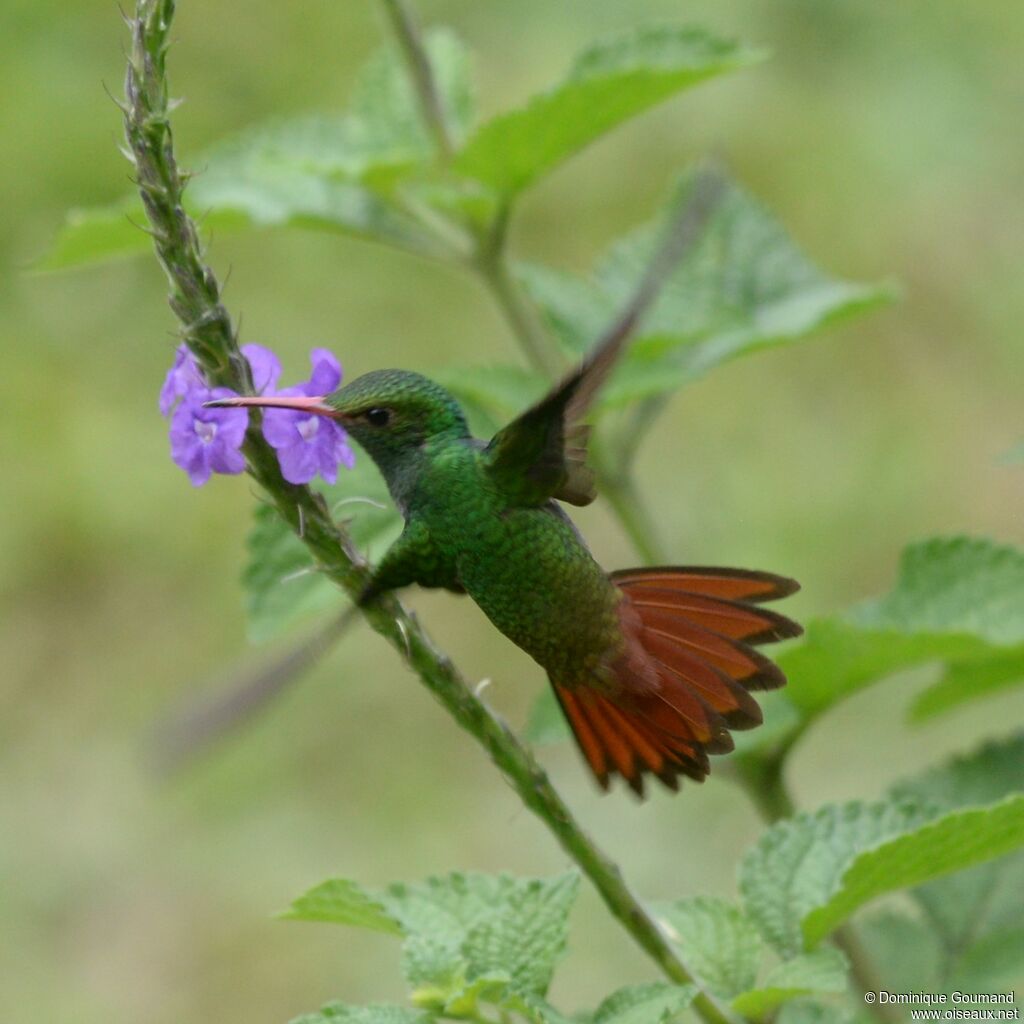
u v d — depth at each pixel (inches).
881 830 209.3
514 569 181.3
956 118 566.9
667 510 527.2
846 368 557.0
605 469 274.4
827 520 520.4
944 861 186.1
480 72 543.2
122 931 467.5
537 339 283.9
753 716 178.9
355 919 191.9
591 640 180.2
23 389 566.3
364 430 184.9
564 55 539.2
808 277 300.2
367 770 484.7
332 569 173.5
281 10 571.2
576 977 396.8
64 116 558.3
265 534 237.1
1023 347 542.6
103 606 549.3
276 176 288.5
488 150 261.4
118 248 277.1
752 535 516.4
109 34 573.9
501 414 275.9
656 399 276.7
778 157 565.3
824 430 543.2
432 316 554.9
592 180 565.3
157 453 566.9
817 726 448.8
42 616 546.3
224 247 561.9
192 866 472.7
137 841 483.2
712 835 430.0
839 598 502.6
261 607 235.3
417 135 297.7
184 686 526.3
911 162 562.9
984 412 540.4
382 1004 176.9
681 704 180.4
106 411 569.9
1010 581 251.3
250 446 169.9
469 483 181.8
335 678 500.4
